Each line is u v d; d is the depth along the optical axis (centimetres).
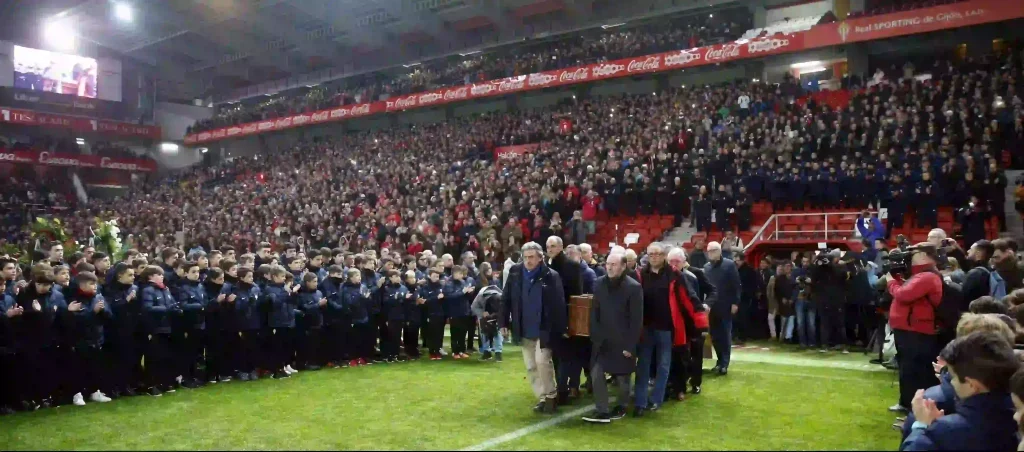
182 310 887
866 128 1825
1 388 747
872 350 1163
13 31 4003
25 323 759
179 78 4906
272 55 4456
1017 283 745
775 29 2750
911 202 1570
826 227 1584
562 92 3366
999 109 1698
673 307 732
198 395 828
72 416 721
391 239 2147
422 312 1188
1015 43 2275
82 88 4172
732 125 2108
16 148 3759
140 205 3662
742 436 621
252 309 941
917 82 1975
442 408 745
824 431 636
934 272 633
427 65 4062
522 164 2414
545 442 604
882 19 2209
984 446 336
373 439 617
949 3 2167
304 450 584
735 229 1791
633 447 586
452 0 3569
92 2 3697
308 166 3456
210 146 4803
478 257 1869
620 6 3291
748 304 1328
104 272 896
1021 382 328
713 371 954
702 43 2609
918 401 377
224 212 3027
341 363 1062
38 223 1347
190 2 3703
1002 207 1473
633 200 1938
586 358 789
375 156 3253
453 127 3259
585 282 799
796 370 979
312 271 1130
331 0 3672
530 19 3609
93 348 797
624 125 2416
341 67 4391
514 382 902
